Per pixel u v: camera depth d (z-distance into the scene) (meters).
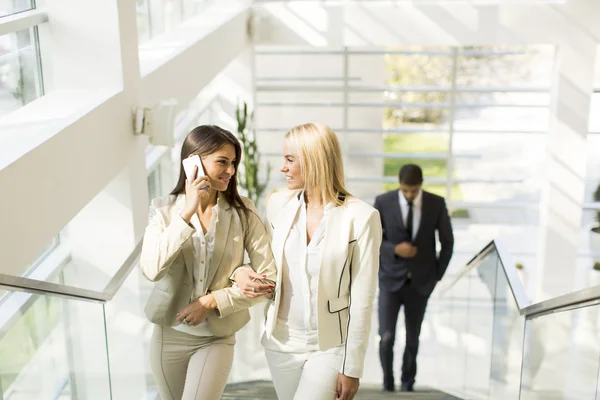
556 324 3.64
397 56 11.10
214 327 2.93
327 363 2.86
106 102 4.62
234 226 2.93
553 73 9.75
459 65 11.03
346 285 2.87
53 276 5.08
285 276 2.89
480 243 11.13
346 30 9.77
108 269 5.42
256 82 11.20
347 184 11.63
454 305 6.33
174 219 2.76
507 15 9.47
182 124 9.00
